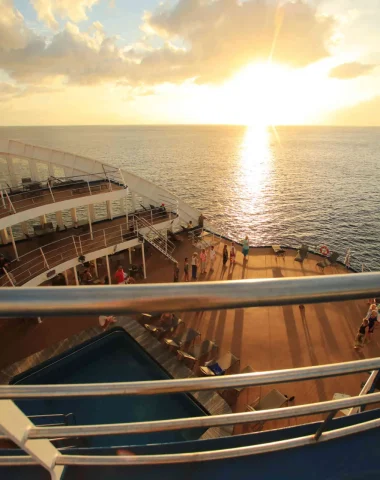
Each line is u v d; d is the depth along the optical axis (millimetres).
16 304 1021
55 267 15367
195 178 90062
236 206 61406
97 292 1076
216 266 20250
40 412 9641
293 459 1761
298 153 168125
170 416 9867
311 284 1205
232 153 166000
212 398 10430
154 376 11742
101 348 13008
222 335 13867
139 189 24281
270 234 47000
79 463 1648
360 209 58125
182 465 1732
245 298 1150
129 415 9789
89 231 20312
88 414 9695
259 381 1471
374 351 13016
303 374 1488
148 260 21031
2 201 17594
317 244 43219
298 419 9922
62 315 1065
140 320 14328
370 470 1715
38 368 11820
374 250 41719
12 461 1694
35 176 23422
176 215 23391
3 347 13016
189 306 1132
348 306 15664
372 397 1635
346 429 1775
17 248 18078
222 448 1852
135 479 1685
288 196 69062
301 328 14312
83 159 23219
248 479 1688
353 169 108125
